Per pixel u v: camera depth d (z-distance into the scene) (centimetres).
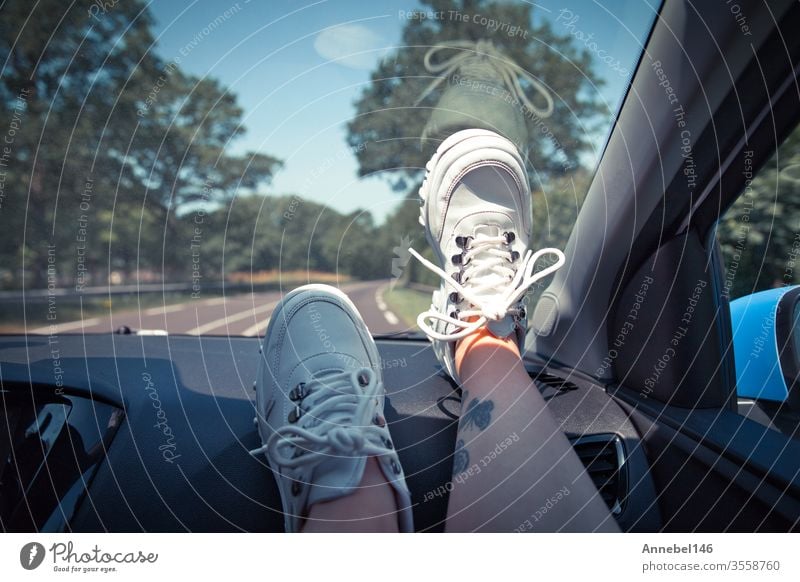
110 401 66
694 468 55
